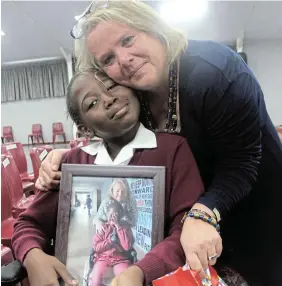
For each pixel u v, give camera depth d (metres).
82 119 0.72
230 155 0.75
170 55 0.70
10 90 8.62
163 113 0.81
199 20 5.43
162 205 0.66
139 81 0.68
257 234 0.90
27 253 0.68
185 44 0.71
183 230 0.62
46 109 8.57
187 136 0.79
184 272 0.57
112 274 0.64
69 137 8.51
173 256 0.61
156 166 0.69
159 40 0.68
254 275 0.91
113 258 0.65
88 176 0.69
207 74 0.70
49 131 8.63
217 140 0.75
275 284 0.90
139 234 0.66
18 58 7.95
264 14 5.47
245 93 0.70
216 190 0.70
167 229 0.70
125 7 0.66
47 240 0.77
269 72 7.54
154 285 0.55
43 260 0.65
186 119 0.76
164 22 0.69
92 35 0.66
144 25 0.66
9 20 5.23
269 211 0.88
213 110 0.71
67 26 5.65
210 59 0.71
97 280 0.64
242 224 0.90
